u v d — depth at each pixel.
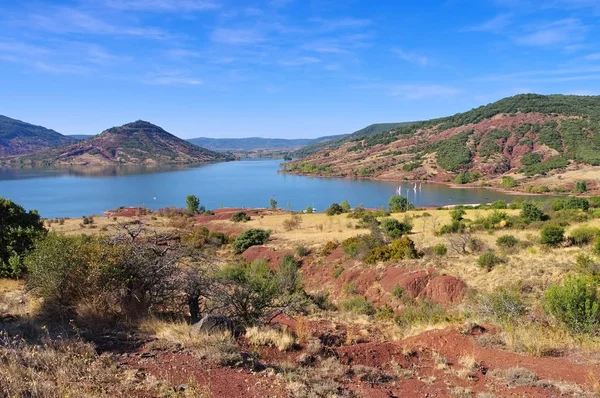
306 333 8.16
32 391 4.18
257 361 6.14
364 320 12.58
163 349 6.32
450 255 22.44
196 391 4.73
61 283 8.44
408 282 18.98
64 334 6.68
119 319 8.27
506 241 23.53
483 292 15.72
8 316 8.68
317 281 26.03
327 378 5.83
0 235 16.77
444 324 10.18
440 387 5.88
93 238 9.91
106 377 4.90
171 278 9.26
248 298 9.21
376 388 5.73
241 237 38.28
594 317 8.21
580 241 22.44
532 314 9.78
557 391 5.56
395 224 35.62
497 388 5.74
